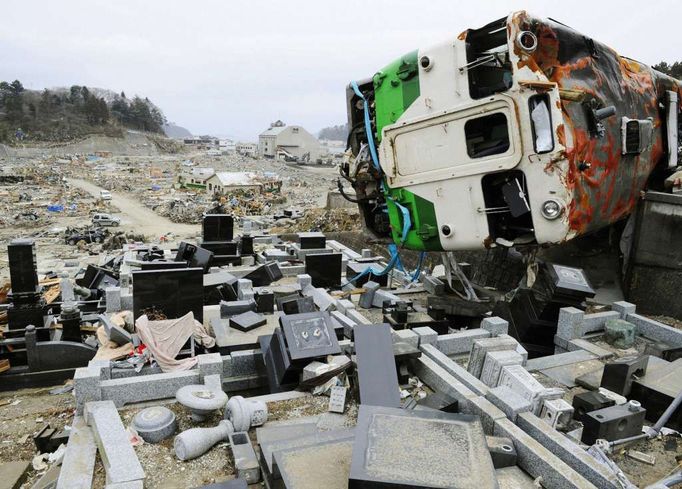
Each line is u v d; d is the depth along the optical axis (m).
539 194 9.38
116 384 7.75
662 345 10.10
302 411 7.79
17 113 158.88
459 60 9.67
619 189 11.33
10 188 77.06
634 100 11.55
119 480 5.89
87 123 169.00
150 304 10.46
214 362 8.23
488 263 14.47
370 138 11.13
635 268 13.05
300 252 17.89
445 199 10.33
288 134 145.38
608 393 8.15
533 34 9.04
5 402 10.53
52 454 8.05
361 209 12.59
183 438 6.54
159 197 72.56
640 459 6.85
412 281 14.33
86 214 56.56
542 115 9.20
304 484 5.20
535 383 7.77
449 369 8.55
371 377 7.77
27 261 11.76
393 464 5.07
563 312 10.59
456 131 9.91
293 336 8.50
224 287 13.21
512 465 6.33
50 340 11.96
